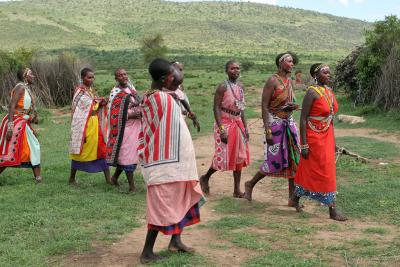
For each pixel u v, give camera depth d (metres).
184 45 174.88
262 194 8.02
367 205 6.94
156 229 4.91
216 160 7.68
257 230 6.06
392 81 16.78
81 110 8.34
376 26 18.55
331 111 6.37
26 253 5.32
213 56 118.19
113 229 6.16
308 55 126.44
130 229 6.21
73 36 175.50
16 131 8.62
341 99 21.38
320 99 6.30
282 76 6.96
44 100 24.52
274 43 195.75
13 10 185.62
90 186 8.45
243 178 9.14
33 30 170.50
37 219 6.48
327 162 6.38
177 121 4.90
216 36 192.62
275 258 5.04
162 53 74.62
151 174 4.87
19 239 5.84
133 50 144.12
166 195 4.86
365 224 6.24
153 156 4.87
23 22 175.12
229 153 7.58
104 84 37.12
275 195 7.93
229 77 7.54
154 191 4.89
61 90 25.11
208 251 5.34
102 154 8.52
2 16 176.75
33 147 8.76
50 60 25.70
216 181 8.95
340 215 6.45
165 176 4.83
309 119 6.40
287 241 5.61
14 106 8.55
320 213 6.82
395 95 16.66
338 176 8.86
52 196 7.83
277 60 6.96
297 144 7.02
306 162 6.51
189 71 62.47
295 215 6.72
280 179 8.91
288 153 7.04
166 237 5.93
